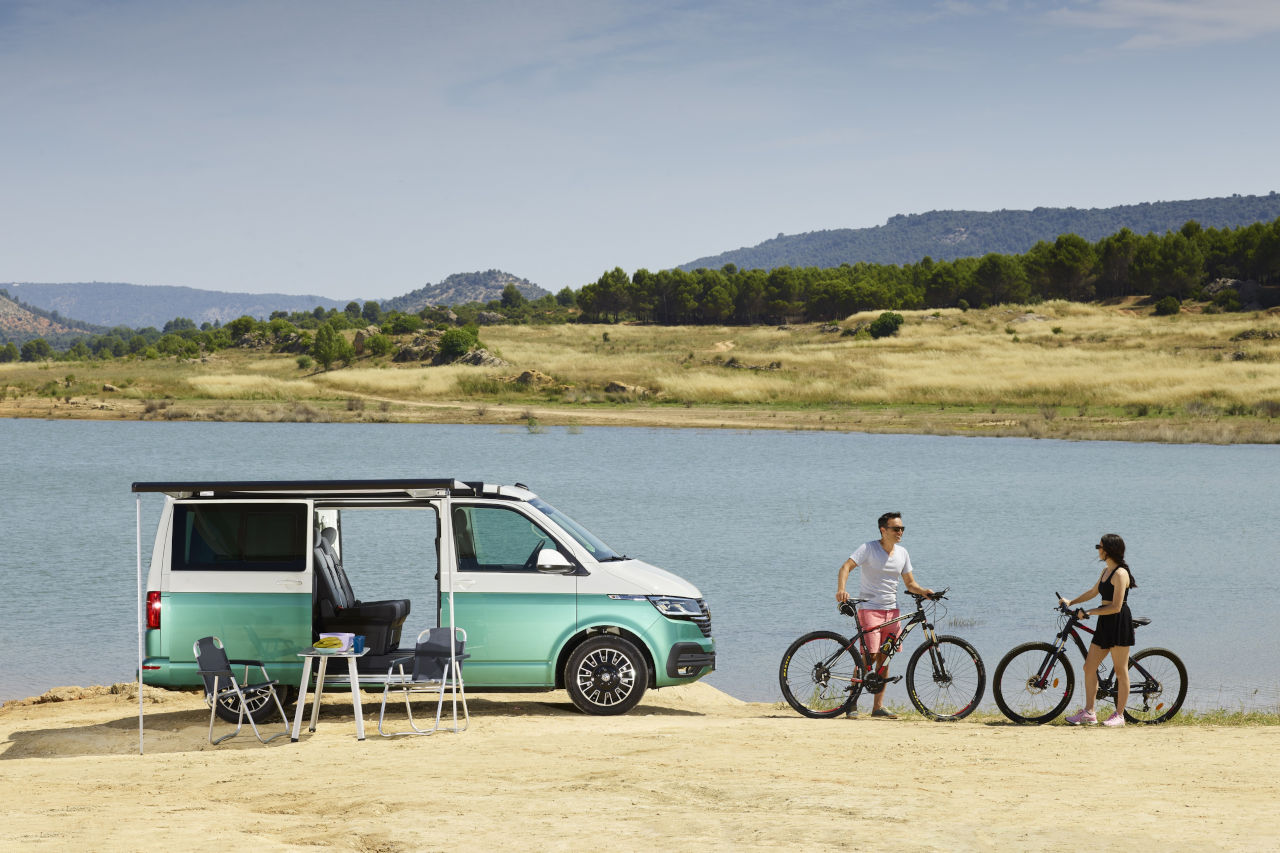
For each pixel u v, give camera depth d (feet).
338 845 19.11
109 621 55.88
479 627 34.86
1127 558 78.48
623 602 34.96
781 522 96.78
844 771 25.20
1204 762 26.37
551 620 34.91
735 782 23.76
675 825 19.99
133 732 34.58
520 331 558.97
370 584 65.72
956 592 65.05
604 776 24.73
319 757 28.86
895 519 34.50
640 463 160.04
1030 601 62.13
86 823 21.21
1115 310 580.30
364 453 176.65
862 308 649.61
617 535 88.74
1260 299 573.74
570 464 158.20
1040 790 22.95
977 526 94.73
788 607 60.39
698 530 91.56
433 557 76.02
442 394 326.85
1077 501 113.80
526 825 20.17
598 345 501.15
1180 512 105.50
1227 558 78.38
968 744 29.09
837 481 134.51
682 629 35.24
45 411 281.33
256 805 23.03
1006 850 18.12
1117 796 22.27
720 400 300.40
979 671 34.35
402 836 19.53
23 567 72.28
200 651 32.45
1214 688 42.83
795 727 32.53
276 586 34.06
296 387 338.34
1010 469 150.92
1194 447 193.47
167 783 25.88
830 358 371.35
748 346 473.67
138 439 208.54
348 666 33.78
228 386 335.67
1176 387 277.44
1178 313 539.70
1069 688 33.37
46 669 46.60
